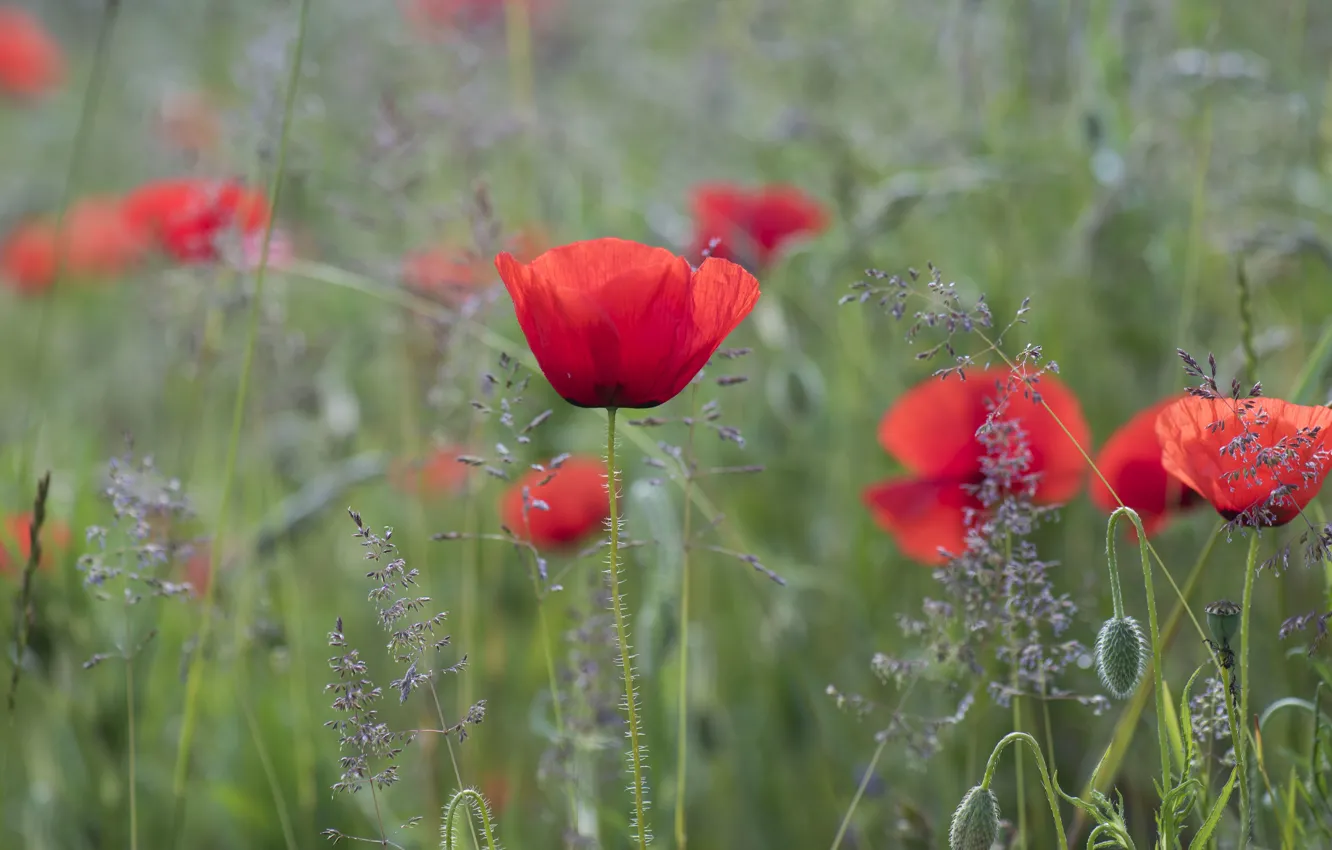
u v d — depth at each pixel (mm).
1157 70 1343
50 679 1218
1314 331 1311
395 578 980
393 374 1532
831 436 1449
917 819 1079
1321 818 997
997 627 1047
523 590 1373
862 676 1284
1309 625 1128
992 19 1518
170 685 1335
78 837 1247
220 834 1306
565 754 1122
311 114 1361
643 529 1193
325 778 1271
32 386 1339
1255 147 1483
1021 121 1527
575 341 935
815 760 1269
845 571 1366
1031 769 1173
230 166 1312
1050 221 1536
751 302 947
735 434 1056
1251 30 1523
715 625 1360
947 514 1152
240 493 1466
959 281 1431
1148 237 1381
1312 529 943
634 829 1130
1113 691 938
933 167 1521
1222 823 1052
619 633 962
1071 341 1378
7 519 1213
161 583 1112
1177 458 960
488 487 1392
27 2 3389
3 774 1215
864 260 1446
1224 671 945
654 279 928
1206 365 1311
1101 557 1266
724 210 1477
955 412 1144
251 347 1171
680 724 1074
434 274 1338
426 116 1472
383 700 1329
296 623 1286
